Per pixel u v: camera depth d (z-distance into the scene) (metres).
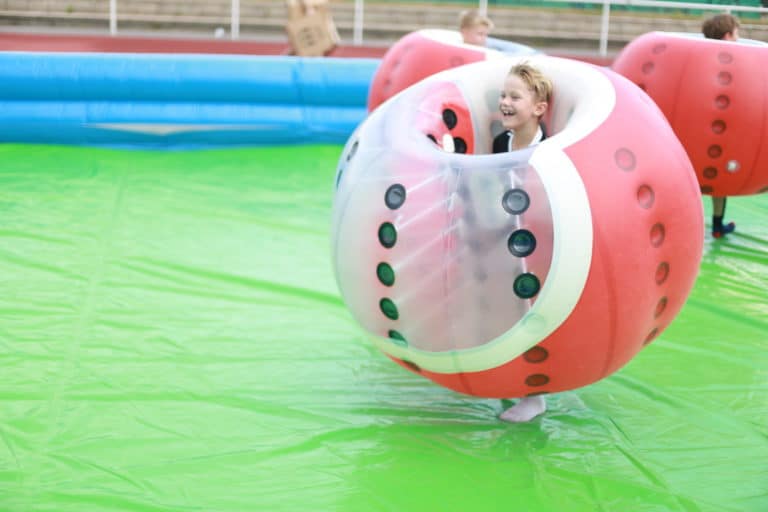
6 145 8.35
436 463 3.52
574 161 3.20
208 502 3.21
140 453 3.50
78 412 3.79
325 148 8.80
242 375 4.21
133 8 15.38
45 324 4.62
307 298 5.15
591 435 3.77
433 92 3.81
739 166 5.84
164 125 8.61
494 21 16.02
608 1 13.95
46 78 8.44
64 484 3.26
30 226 6.11
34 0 15.09
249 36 15.43
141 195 7.01
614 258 3.20
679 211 3.37
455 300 3.24
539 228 3.14
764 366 4.53
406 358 3.54
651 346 4.71
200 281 5.32
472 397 4.07
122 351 4.38
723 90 5.72
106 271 5.38
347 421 3.82
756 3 14.98
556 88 3.74
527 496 3.32
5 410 3.76
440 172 3.27
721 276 5.80
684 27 16.39
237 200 7.00
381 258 3.35
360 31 14.35
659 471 3.52
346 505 3.22
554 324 3.23
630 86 3.62
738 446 3.74
